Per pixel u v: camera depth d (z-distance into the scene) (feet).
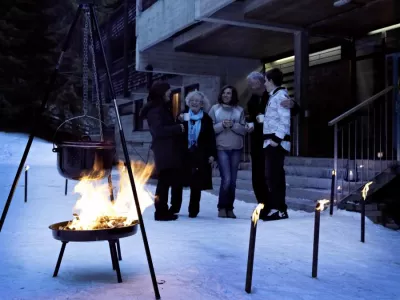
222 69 44.16
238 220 20.16
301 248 14.60
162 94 19.72
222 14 29.76
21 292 9.97
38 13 79.46
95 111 82.74
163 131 19.24
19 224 18.98
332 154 36.45
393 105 30.78
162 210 19.88
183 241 15.44
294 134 32.42
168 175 19.92
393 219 21.53
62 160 12.03
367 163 23.57
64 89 81.66
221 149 21.04
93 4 11.70
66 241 10.55
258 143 20.48
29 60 79.10
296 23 31.14
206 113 20.74
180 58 43.04
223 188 21.17
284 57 42.63
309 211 22.49
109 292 9.93
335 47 36.50
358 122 33.99
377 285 10.97
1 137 74.38
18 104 79.92
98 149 11.91
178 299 9.53
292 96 41.81
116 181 39.88
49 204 25.44
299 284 10.83
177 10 35.83
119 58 67.82
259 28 32.65
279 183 19.54
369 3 26.89
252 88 20.68
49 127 82.23
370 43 33.14
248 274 10.08
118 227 10.62
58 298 9.54
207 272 11.67
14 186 10.85
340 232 17.11
